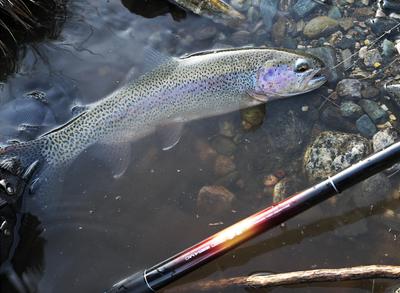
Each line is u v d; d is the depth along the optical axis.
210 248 0.50
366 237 0.58
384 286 0.54
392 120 0.64
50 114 0.67
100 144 0.65
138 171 0.64
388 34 0.69
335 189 0.51
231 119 0.67
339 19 0.71
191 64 0.68
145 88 0.66
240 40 0.72
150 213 0.61
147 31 0.74
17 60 0.71
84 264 0.58
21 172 0.60
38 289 0.56
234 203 0.61
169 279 0.49
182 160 0.65
